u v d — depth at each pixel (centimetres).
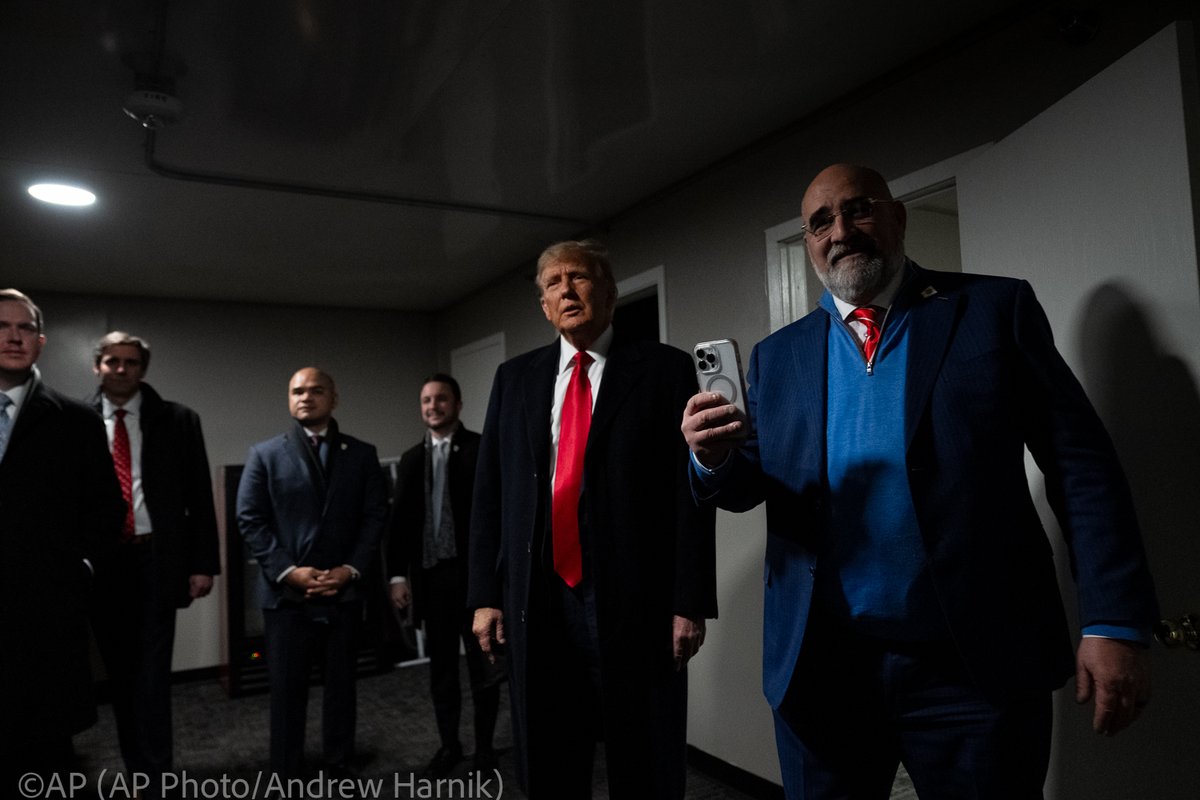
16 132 241
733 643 274
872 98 225
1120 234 137
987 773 109
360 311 538
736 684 272
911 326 120
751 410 141
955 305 118
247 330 500
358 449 293
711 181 288
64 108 225
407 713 366
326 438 288
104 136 245
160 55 196
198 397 482
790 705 125
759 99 234
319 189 297
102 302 461
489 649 176
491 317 471
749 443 139
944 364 114
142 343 274
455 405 307
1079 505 106
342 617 278
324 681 282
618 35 194
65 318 451
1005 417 111
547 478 166
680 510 159
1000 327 114
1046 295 159
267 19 181
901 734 118
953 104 203
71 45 190
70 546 202
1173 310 126
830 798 123
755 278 268
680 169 292
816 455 124
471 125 245
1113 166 139
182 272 416
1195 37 154
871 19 191
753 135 261
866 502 117
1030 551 110
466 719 356
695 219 297
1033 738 109
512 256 409
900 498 114
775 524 130
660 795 152
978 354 113
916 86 213
